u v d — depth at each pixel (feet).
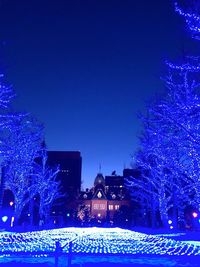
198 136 69.10
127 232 160.66
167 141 93.66
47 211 222.69
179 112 72.84
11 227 136.98
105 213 570.05
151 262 50.88
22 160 137.80
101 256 57.82
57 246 39.32
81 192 594.65
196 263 49.96
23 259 51.52
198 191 91.45
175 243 83.92
